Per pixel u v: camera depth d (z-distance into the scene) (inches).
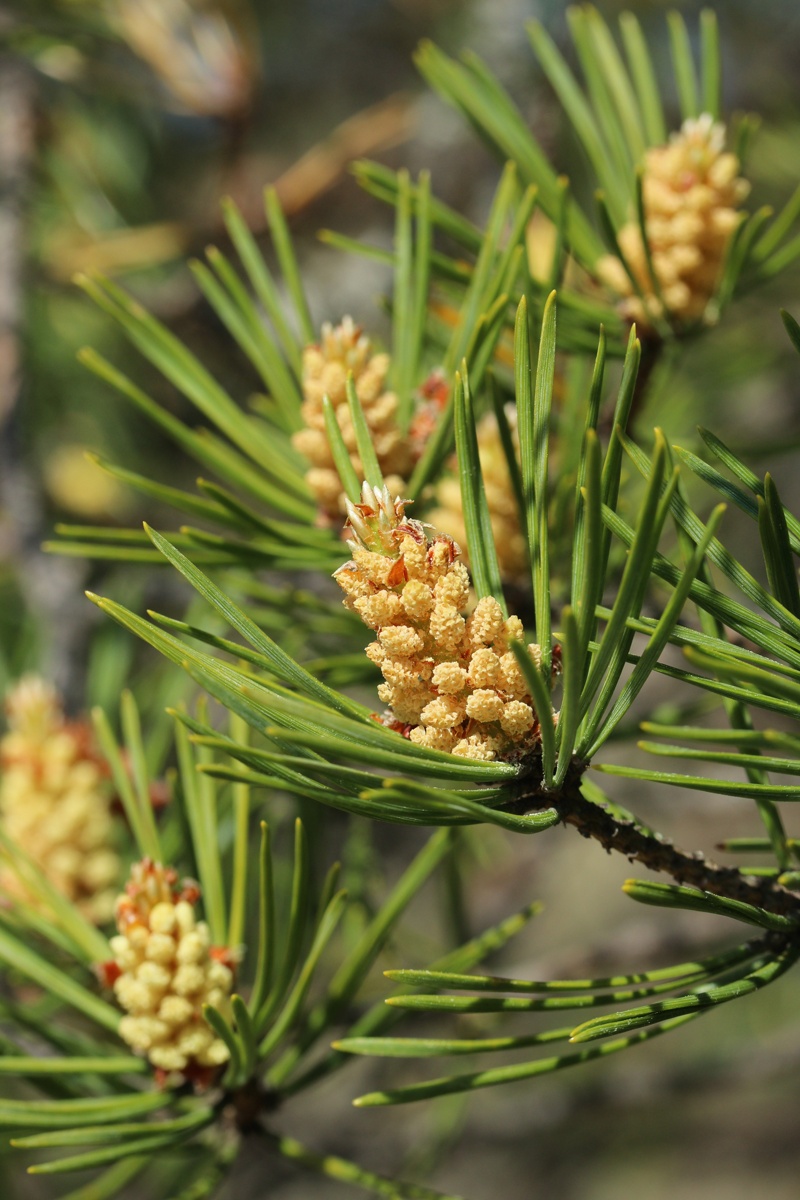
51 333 42.4
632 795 32.4
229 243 37.9
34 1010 23.7
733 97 46.6
